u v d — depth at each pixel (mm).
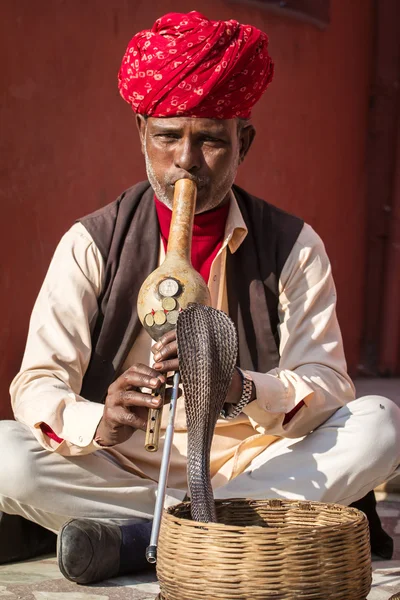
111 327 3240
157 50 3016
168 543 2428
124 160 5668
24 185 5176
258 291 3305
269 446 3318
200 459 2512
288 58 6645
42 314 3225
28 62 5172
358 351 7500
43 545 3352
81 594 2875
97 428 2963
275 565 2330
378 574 3098
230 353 2502
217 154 3057
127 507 3199
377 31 7516
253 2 6297
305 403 3133
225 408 2965
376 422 3127
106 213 3363
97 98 5504
